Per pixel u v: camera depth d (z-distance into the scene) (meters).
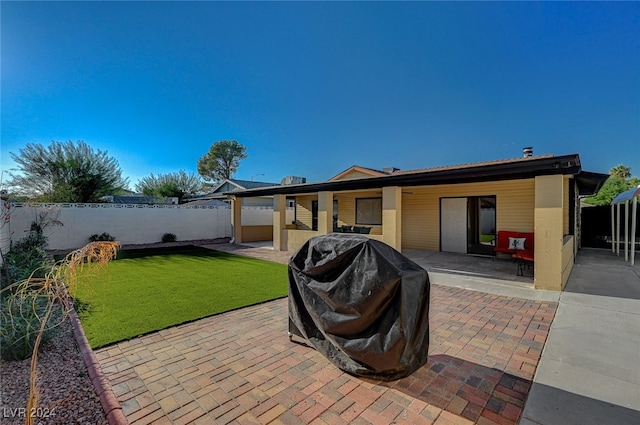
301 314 3.57
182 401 2.66
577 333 4.08
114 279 7.22
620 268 8.55
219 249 13.05
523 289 6.36
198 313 4.86
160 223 15.22
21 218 11.50
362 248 2.91
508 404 2.62
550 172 6.18
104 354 3.51
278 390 2.84
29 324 3.30
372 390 2.84
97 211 13.50
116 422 2.35
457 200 11.23
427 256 10.59
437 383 2.95
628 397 2.69
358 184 9.39
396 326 2.64
